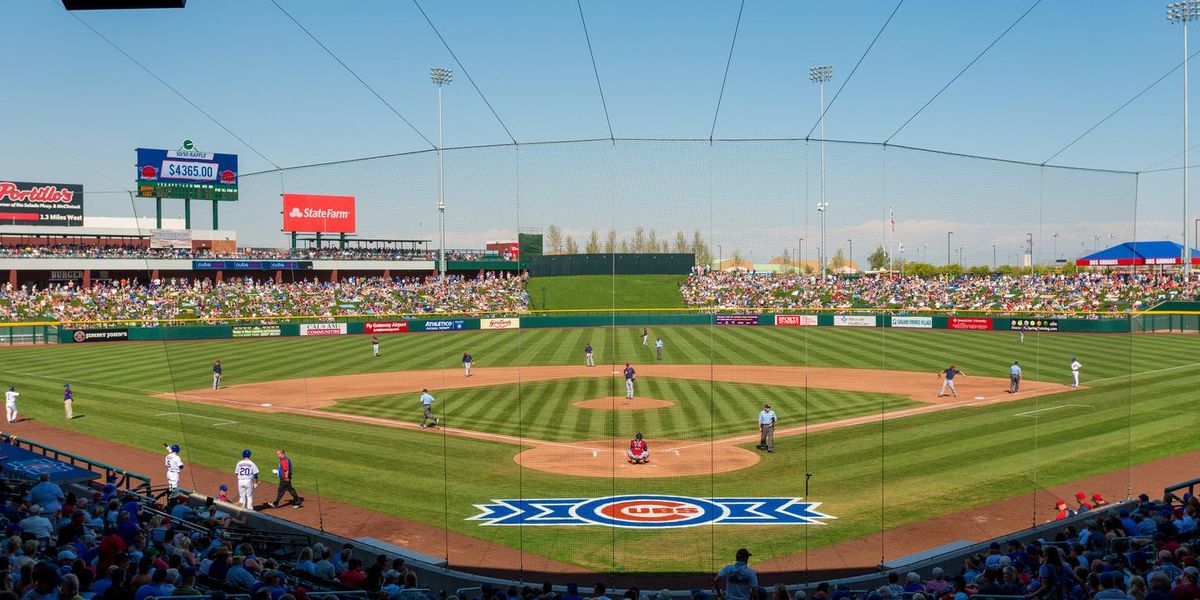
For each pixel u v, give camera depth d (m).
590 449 24.72
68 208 84.81
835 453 23.59
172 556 10.19
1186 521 13.51
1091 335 44.31
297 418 29.89
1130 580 8.31
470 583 13.80
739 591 10.78
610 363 46.19
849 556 15.41
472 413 31.20
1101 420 28.00
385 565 12.75
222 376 39.03
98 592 9.20
